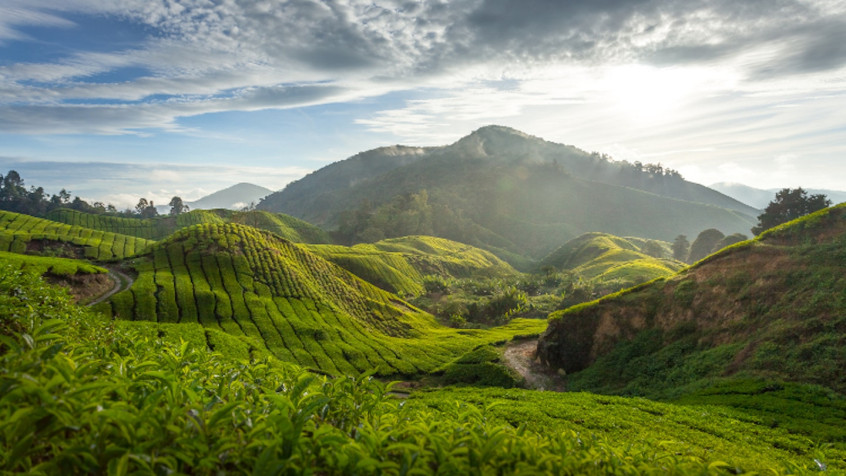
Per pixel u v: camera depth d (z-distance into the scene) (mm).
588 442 6066
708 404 35188
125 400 4223
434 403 19750
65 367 4059
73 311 10094
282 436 4121
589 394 38312
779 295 45125
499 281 169125
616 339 56031
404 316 108750
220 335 52406
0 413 3637
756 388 35812
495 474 4340
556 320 61875
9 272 8523
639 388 46469
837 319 38531
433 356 75000
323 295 101438
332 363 67312
